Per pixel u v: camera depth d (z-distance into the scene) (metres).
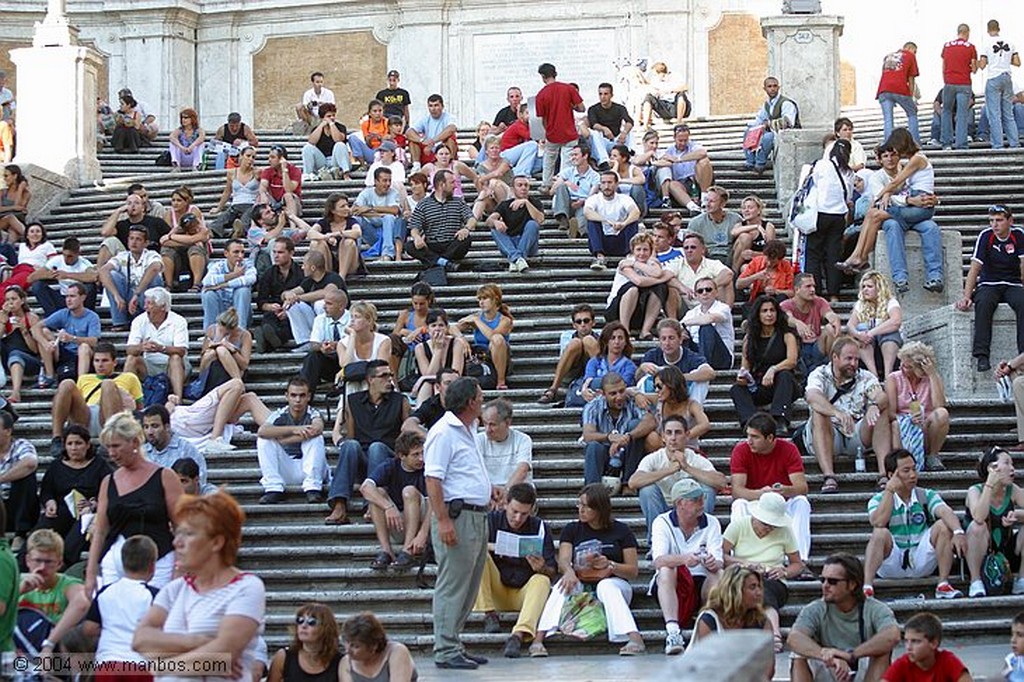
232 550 8.73
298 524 15.23
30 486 14.66
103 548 12.00
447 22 35.25
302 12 35.75
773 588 13.41
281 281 19.27
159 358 17.75
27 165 24.52
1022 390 16.14
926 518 14.19
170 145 28.38
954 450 16.38
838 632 11.66
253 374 18.28
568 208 21.73
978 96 28.62
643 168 23.08
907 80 26.25
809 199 19.80
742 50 34.41
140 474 12.07
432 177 23.09
